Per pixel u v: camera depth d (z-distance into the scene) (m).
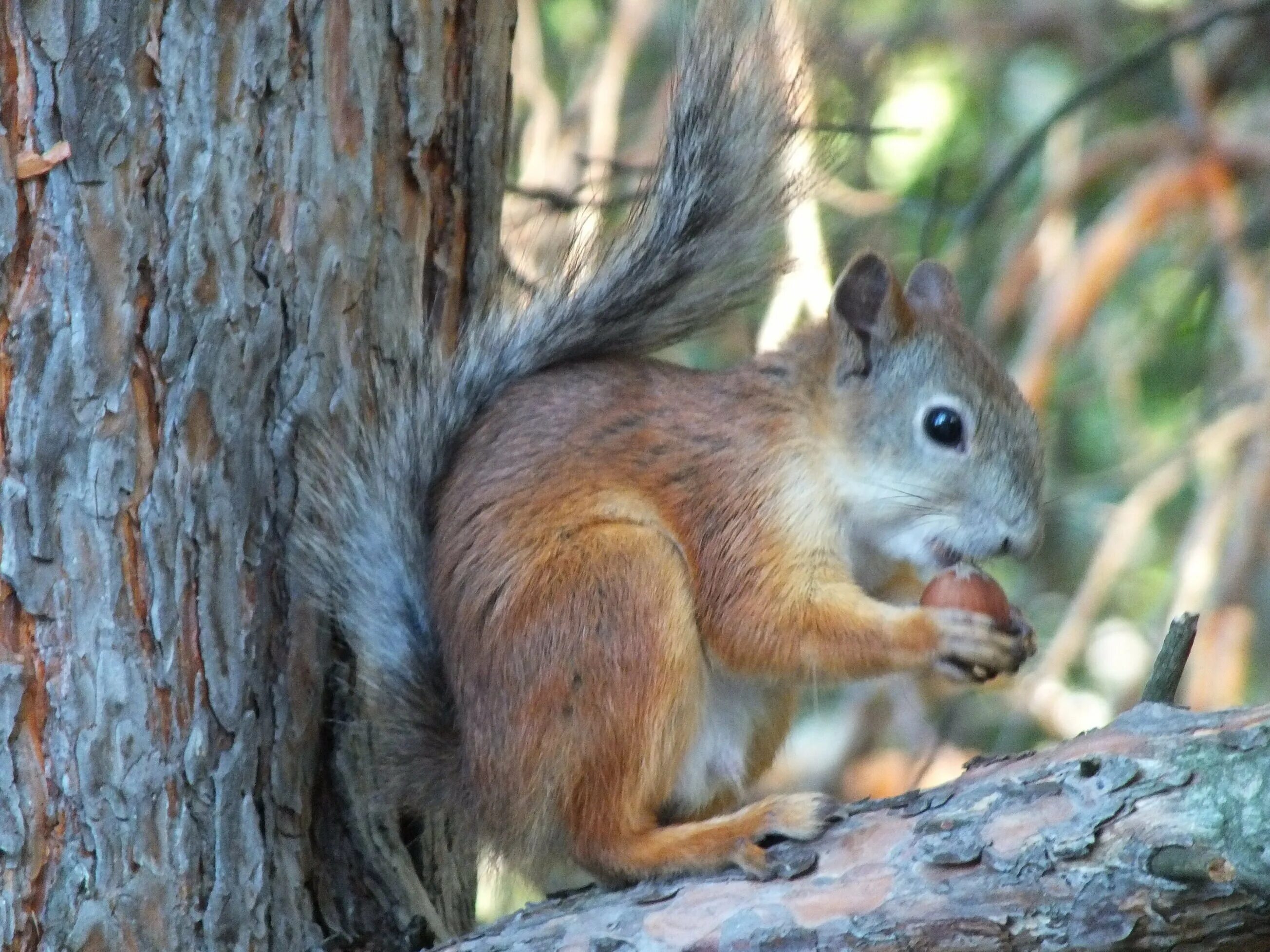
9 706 3.36
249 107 3.37
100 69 3.36
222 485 3.37
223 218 3.37
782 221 3.42
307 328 3.38
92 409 3.36
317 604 3.38
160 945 3.37
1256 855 3.29
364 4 3.39
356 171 3.39
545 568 3.38
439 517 3.40
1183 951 3.30
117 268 3.36
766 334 3.54
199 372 3.37
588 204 3.44
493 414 3.41
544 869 3.39
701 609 3.40
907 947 3.32
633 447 3.40
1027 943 3.31
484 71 3.41
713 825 3.36
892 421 3.41
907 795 3.34
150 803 3.37
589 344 3.42
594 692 3.38
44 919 3.36
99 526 3.36
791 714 3.43
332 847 3.39
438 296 3.41
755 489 3.40
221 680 3.37
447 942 3.36
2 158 3.35
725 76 3.42
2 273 3.36
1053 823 3.31
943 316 3.44
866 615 3.40
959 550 3.41
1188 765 3.30
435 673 3.39
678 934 3.33
